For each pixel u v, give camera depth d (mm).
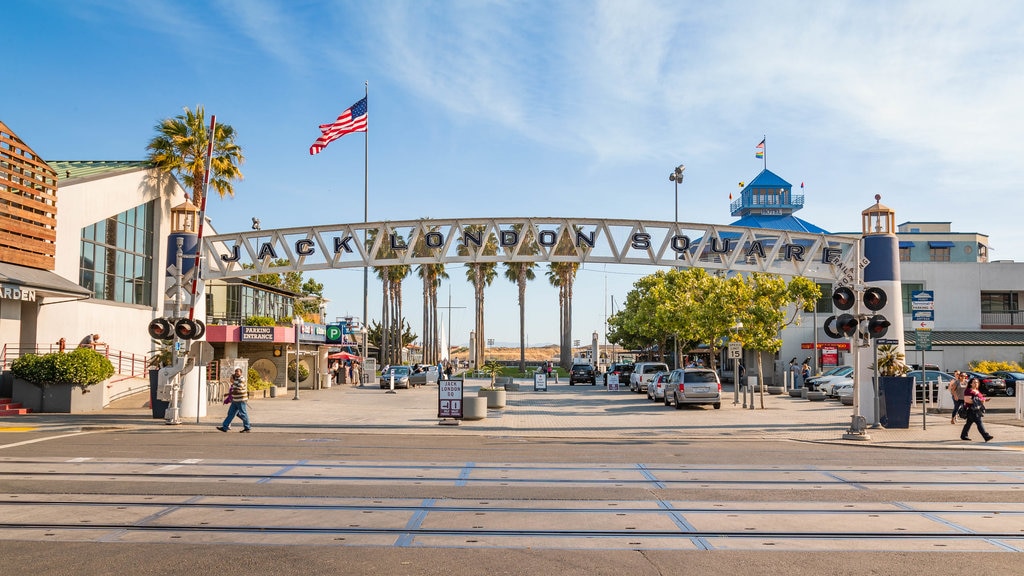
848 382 33406
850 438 19453
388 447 17047
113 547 8047
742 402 35812
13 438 18297
